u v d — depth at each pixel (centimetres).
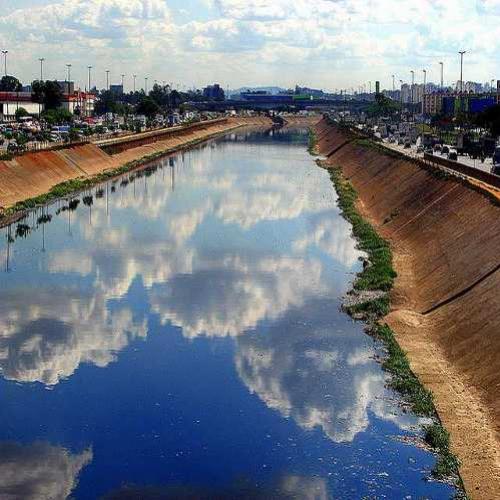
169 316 5988
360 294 6444
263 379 4734
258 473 3684
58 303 6303
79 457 3847
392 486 3519
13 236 8956
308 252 8200
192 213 10700
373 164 14175
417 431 3997
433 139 15775
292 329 5625
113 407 4381
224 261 7788
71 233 9175
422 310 5859
